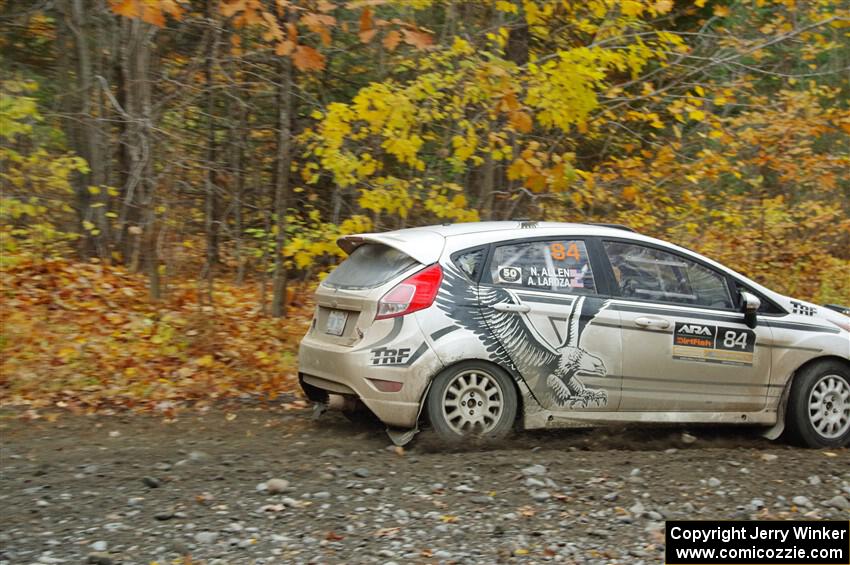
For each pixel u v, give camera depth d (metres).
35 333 9.38
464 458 6.55
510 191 11.25
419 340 6.64
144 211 11.07
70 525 5.08
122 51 11.25
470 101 9.92
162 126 11.45
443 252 6.86
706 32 12.73
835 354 7.52
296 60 7.28
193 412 8.06
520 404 6.92
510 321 6.83
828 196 15.81
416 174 11.12
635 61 10.09
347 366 6.76
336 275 7.32
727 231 13.62
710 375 7.28
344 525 5.20
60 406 8.00
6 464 6.25
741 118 11.82
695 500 5.83
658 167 11.54
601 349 7.03
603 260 7.22
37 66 14.04
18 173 11.48
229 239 13.76
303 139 10.26
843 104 15.52
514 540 5.05
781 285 14.10
